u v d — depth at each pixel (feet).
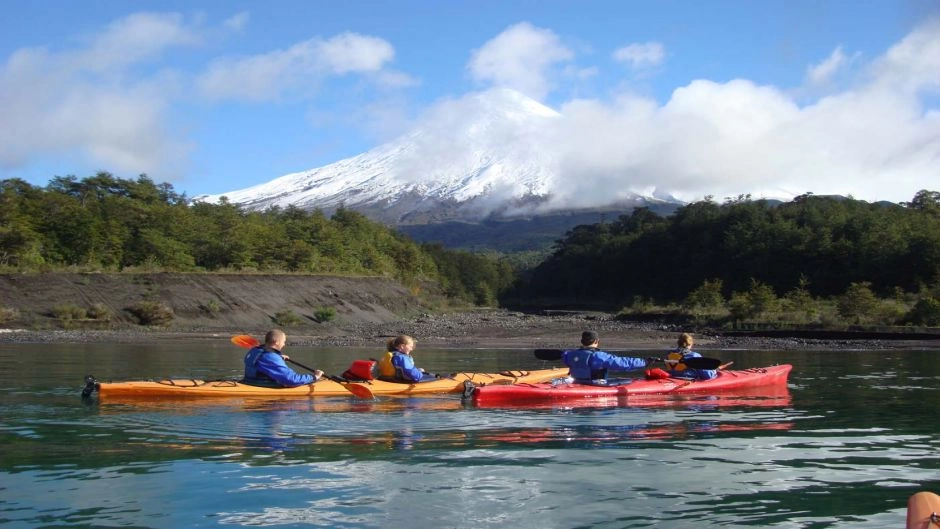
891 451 26.58
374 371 45.83
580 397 40.75
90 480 21.65
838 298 179.93
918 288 197.47
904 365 69.31
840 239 239.91
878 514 19.03
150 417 32.55
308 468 23.26
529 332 150.92
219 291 164.04
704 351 96.17
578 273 389.39
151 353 82.28
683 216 349.61
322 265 226.79
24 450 25.57
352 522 18.13
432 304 268.82
